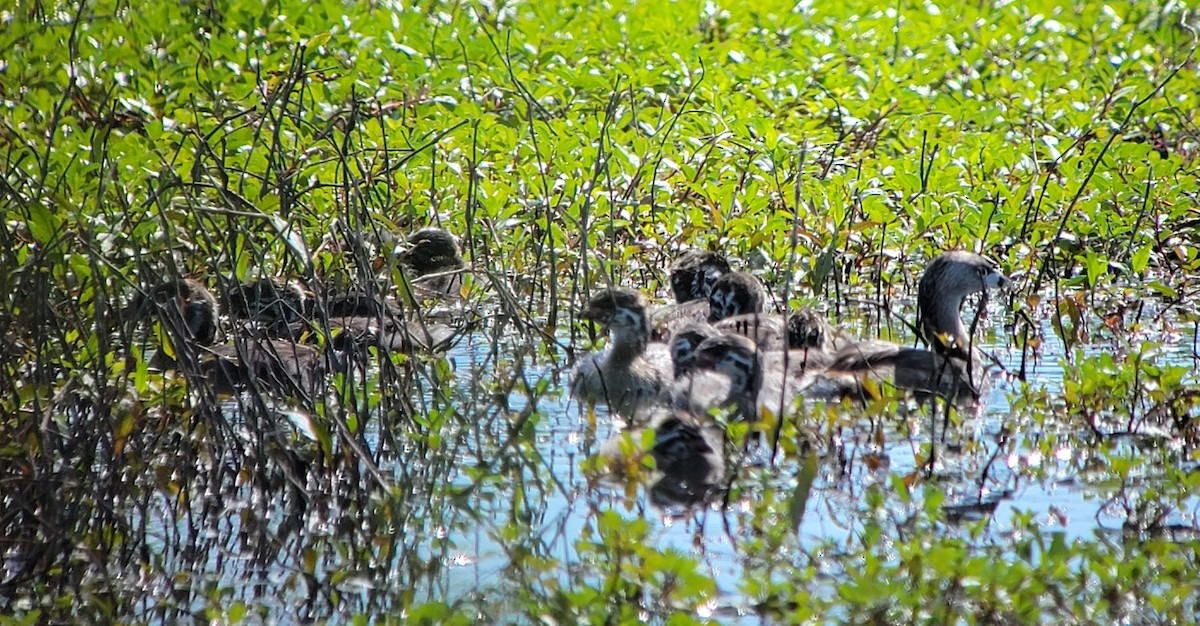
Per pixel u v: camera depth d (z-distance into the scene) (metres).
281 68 22.14
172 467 11.39
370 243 16.73
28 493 10.63
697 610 9.02
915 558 9.05
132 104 18.31
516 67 25.19
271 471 11.67
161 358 13.20
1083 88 25.62
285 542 10.63
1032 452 12.47
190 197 12.35
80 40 20.44
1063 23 30.48
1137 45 27.75
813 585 9.49
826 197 20.36
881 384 13.98
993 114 23.06
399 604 9.55
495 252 19.17
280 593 9.80
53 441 11.28
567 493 11.45
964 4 33.03
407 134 20.69
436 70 24.31
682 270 18.91
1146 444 12.67
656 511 11.05
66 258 12.12
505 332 16.92
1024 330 16.20
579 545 9.40
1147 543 9.86
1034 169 21.72
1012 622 8.82
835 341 16.94
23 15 18.98
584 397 14.64
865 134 24.14
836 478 11.82
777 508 10.62
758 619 9.02
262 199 13.23
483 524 10.80
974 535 9.93
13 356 11.48
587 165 20.02
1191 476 11.08
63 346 11.51
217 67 23.19
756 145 21.17
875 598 8.68
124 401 11.57
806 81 26.56
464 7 29.19
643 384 14.81
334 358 13.52
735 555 10.11
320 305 13.04
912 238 19.89
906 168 21.16
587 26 29.27
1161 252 19.92
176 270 11.78
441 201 20.08
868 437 13.01
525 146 20.98
